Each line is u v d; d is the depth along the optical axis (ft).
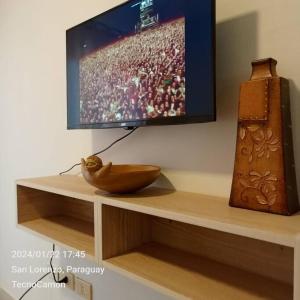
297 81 2.39
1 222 6.83
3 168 6.72
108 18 3.58
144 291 3.69
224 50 2.82
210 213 2.20
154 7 3.02
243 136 2.30
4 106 6.63
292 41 2.42
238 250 2.68
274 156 2.15
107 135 4.10
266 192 2.19
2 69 6.68
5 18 6.52
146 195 2.93
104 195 2.97
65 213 4.68
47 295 5.41
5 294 6.65
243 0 2.70
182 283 2.42
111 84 3.57
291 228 1.81
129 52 3.31
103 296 4.28
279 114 2.13
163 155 3.37
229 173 2.80
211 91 2.55
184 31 2.75
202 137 3.01
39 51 5.43
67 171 4.83
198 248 2.98
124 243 3.07
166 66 2.92
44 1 5.31
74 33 4.14
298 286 1.61
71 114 4.23
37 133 5.53
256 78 2.26
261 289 2.32
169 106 2.90
